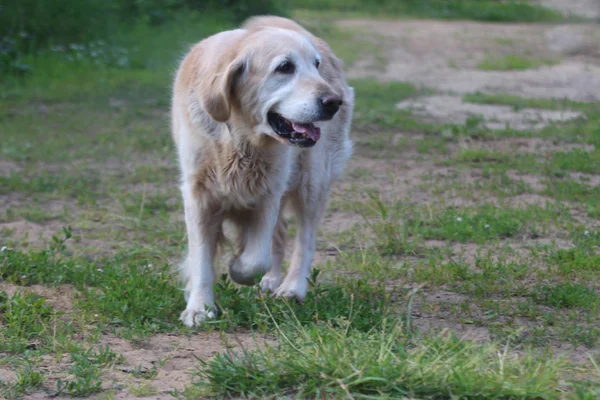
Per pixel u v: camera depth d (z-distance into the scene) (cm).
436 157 1230
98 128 1388
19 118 1429
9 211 932
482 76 2053
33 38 1925
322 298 632
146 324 600
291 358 506
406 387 470
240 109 599
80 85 1722
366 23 3275
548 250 806
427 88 1850
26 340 564
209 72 597
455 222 888
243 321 605
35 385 496
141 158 1218
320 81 573
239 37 611
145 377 514
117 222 925
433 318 630
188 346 568
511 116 1541
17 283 695
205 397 481
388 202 999
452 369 474
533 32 3092
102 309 626
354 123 1444
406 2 3841
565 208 951
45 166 1162
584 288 684
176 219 938
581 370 512
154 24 2333
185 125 625
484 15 3628
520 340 580
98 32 2072
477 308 654
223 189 624
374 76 2022
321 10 3656
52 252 747
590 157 1191
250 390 483
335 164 759
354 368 480
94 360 531
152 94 1677
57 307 644
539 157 1219
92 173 1127
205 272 635
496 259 787
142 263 749
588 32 2788
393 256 812
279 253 747
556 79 2011
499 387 466
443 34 2978
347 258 785
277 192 637
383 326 532
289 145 590
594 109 1595
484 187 1057
